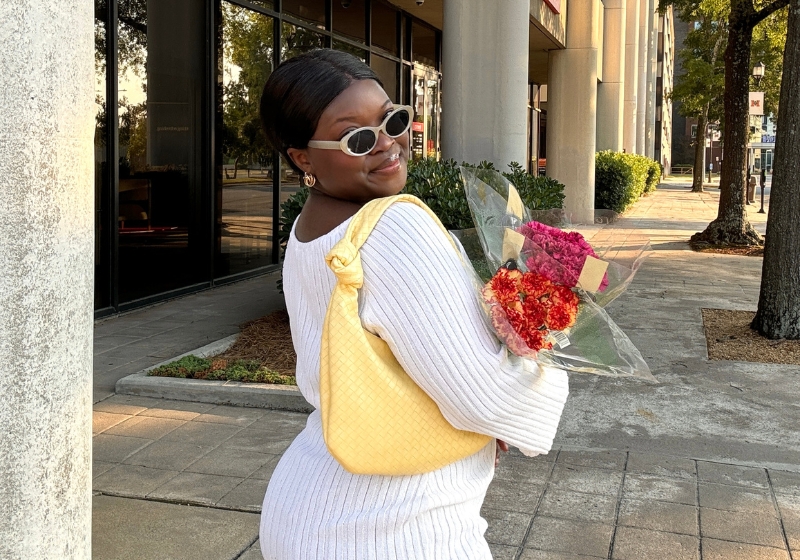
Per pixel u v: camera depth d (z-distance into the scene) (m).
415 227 1.38
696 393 5.77
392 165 1.54
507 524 3.62
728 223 14.90
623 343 1.57
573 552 3.37
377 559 1.41
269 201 11.53
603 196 21.86
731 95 14.55
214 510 3.69
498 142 10.16
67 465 1.96
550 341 1.48
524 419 1.45
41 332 1.86
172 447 4.48
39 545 1.89
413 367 1.36
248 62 10.55
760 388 5.91
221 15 9.87
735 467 4.37
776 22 19.02
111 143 7.98
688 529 3.59
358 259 1.37
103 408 5.18
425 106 17.59
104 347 6.81
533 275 1.47
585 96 18.97
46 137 1.84
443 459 1.43
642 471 4.29
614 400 5.58
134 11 8.33
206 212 9.87
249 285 10.33
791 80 7.18
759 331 7.59
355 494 1.44
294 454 1.59
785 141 7.27
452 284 1.37
